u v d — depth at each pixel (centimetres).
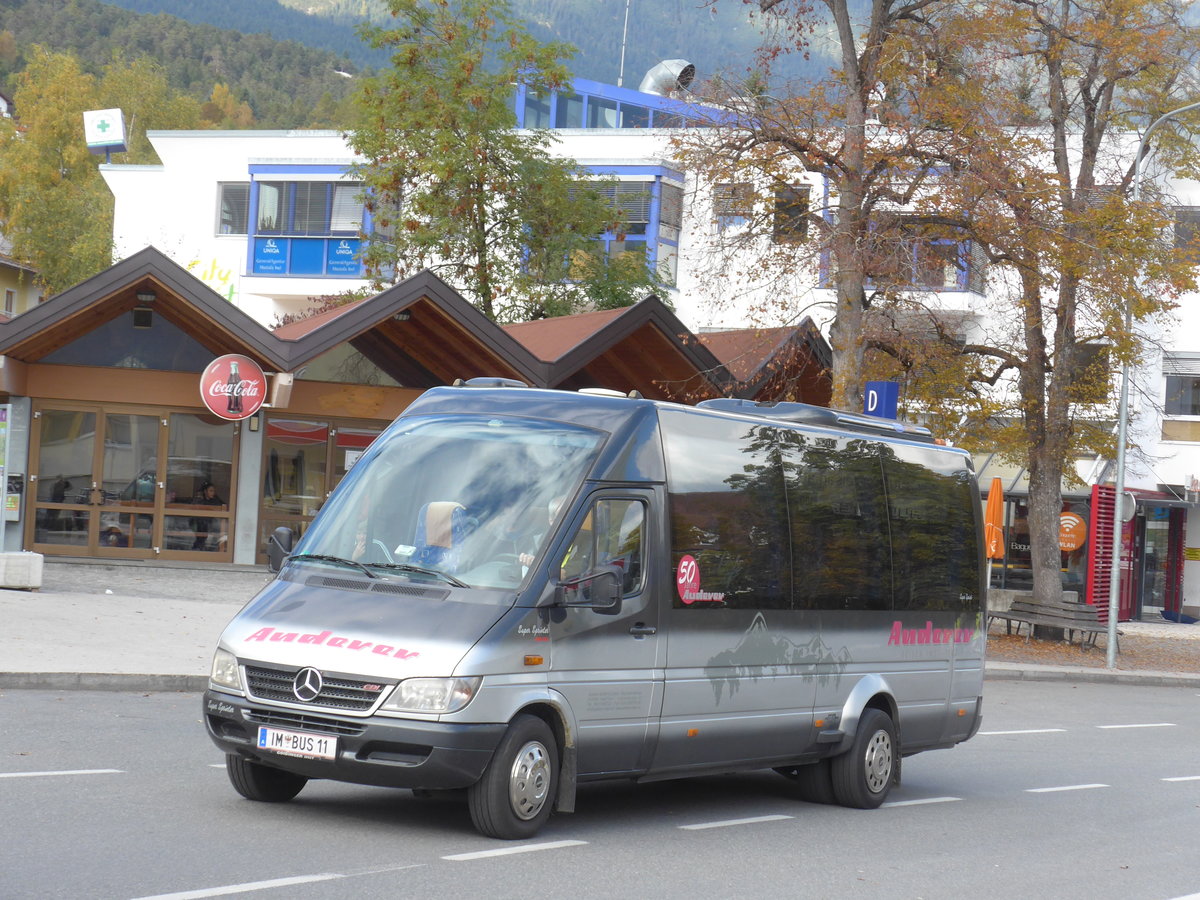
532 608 996
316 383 3203
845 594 1323
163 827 935
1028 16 3061
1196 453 4828
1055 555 3512
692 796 1335
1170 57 3194
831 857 1051
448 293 2973
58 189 7569
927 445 1498
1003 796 1463
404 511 1066
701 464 1170
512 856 931
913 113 2675
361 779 945
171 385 3117
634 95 6488
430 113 3856
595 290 4100
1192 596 4962
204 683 1662
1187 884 1041
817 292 4434
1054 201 2788
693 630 1131
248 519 3162
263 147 5512
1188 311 4834
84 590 2461
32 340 2933
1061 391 3391
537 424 1109
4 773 1084
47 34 16375
